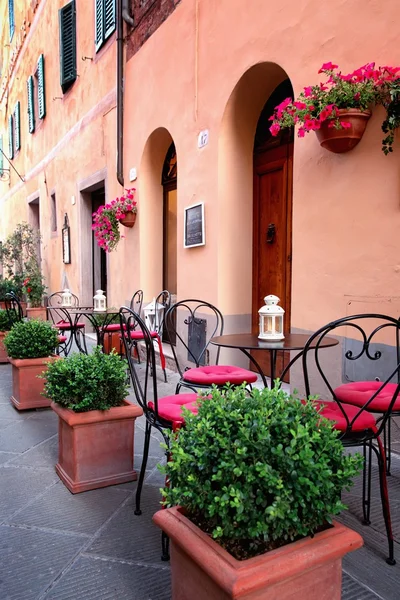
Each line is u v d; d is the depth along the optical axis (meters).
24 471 3.01
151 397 4.60
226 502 1.26
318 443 1.42
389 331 3.02
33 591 1.84
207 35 4.94
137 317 2.39
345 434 1.97
